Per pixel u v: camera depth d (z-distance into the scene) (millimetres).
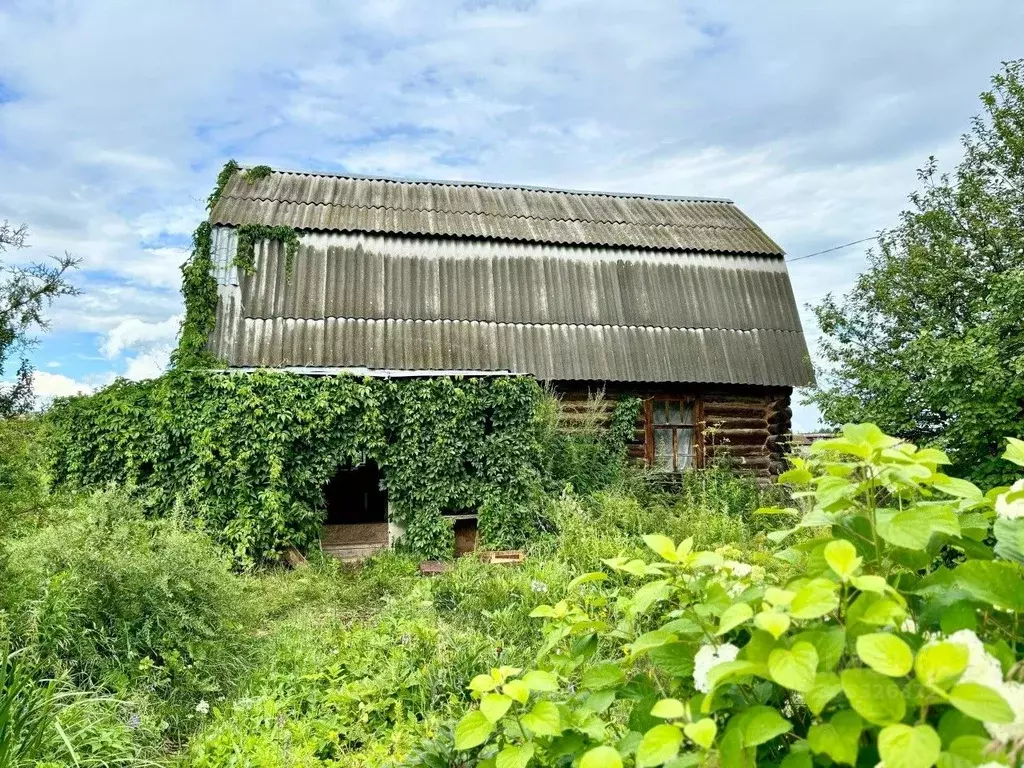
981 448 9617
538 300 14438
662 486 13898
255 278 13305
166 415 10820
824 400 12266
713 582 1959
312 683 5449
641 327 14586
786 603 1547
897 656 1310
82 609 5340
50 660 4766
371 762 4266
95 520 6309
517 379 12102
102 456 10906
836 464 1895
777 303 15617
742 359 14602
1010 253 13617
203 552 6773
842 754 1356
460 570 8859
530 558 9766
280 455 10992
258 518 10758
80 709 4340
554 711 1876
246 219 13938
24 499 6434
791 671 1406
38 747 3693
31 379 22000
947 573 1751
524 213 16125
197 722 5121
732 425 14922
